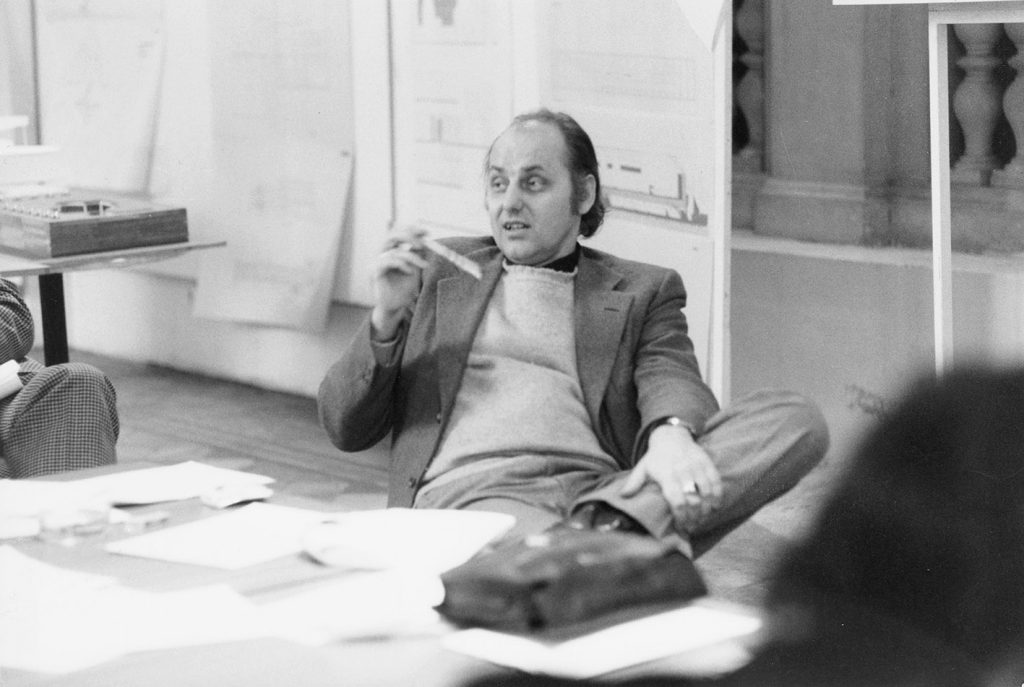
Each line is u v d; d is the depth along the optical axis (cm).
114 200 509
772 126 383
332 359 560
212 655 150
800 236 377
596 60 389
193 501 216
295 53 538
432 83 480
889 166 365
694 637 155
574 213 319
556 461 304
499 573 174
